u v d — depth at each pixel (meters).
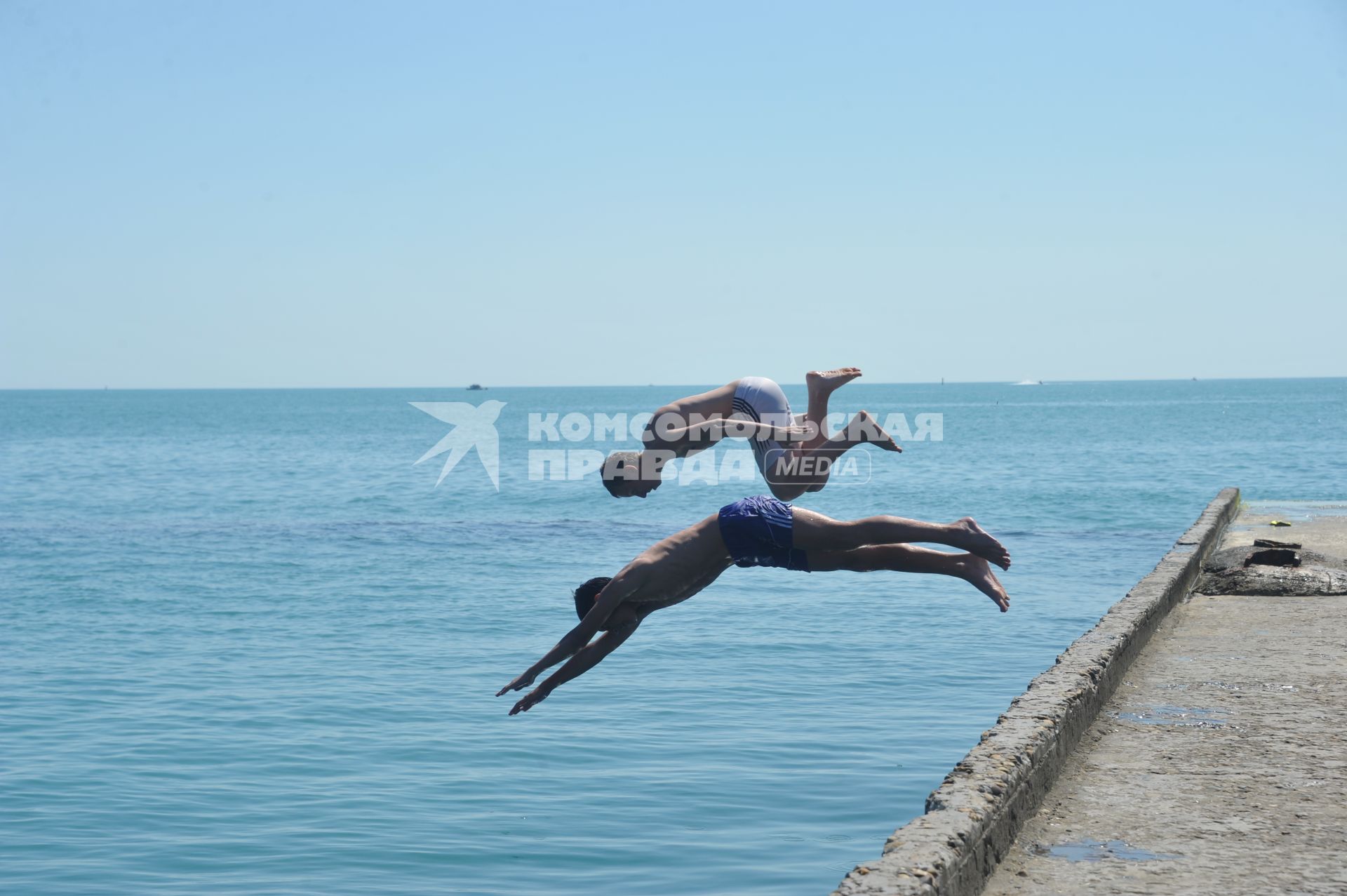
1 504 39.78
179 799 9.04
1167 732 6.58
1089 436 82.56
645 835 8.21
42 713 11.64
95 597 19.92
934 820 4.36
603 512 36.91
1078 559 23.83
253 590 20.66
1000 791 4.74
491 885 7.41
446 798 9.02
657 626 15.97
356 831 8.37
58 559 25.59
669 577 5.44
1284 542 14.22
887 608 17.42
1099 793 5.54
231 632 16.44
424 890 7.36
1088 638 7.92
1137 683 7.79
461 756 10.07
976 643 14.75
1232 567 12.68
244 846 8.09
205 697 12.32
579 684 12.62
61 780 9.48
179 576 22.62
